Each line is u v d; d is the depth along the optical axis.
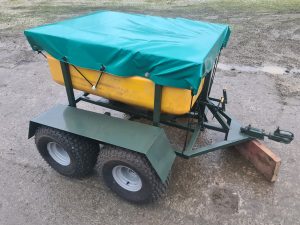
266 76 6.00
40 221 2.97
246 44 7.70
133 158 2.77
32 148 4.00
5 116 4.74
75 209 3.10
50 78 6.03
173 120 3.70
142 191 2.96
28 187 3.37
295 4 11.45
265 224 2.93
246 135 3.46
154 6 11.52
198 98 3.46
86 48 2.93
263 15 10.13
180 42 2.93
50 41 3.14
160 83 2.72
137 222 2.96
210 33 3.30
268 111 4.79
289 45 7.60
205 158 3.77
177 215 3.03
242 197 3.22
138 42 2.89
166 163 2.84
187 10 10.84
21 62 6.84
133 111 3.58
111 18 3.77
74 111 3.25
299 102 5.04
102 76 3.06
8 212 3.07
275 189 3.32
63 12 10.89
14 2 13.23
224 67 6.44
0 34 8.77
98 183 3.41
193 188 3.34
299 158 3.77
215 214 3.03
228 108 4.89
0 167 3.67
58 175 3.53
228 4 11.73
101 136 2.88
